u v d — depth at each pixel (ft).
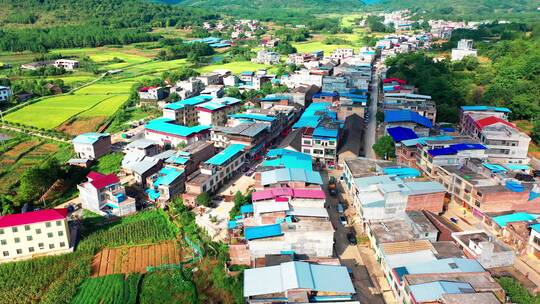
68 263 281.54
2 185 401.90
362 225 310.45
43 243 290.15
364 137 507.30
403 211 304.91
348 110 552.00
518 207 310.24
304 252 271.28
